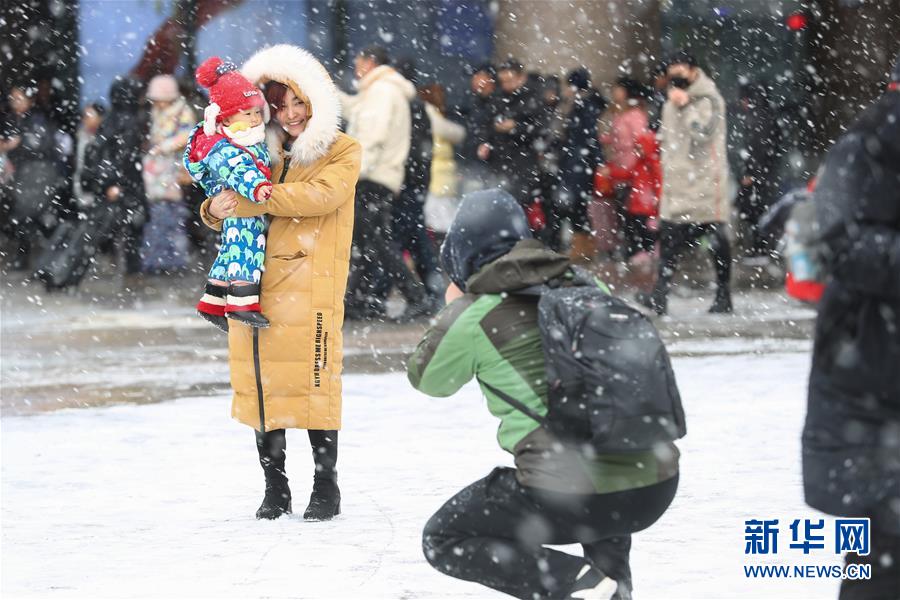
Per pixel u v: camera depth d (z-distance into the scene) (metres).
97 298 23.33
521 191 22.00
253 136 8.99
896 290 5.69
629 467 6.03
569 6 28.05
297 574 8.02
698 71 20.30
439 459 11.24
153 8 29.17
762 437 11.88
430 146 19.84
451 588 7.69
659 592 7.59
